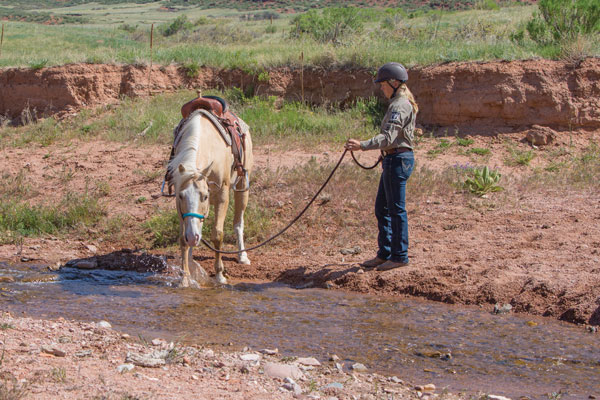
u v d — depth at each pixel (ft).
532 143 44.19
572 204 31.07
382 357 15.92
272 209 30.99
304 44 69.56
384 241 24.06
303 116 51.19
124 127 49.96
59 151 44.68
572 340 17.25
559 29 54.75
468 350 16.48
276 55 60.29
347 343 16.93
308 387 13.39
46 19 339.57
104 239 29.09
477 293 21.06
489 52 51.96
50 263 25.94
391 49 58.90
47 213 31.68
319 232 28.91
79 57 61.67
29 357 13.83
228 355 15.35
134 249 27.68
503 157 42.39
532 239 26.07
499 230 27.66
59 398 11.23
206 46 71.87
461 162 41.11
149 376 13.29
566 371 15.05
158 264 25.50
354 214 30.53
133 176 37.37
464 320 19.07
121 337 16.48
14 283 22.72
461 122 47.96
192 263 24.64
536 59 48.14
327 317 19.26
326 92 55.62
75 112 56.39
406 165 22.65
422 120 49.90
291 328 18.11
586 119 45.11
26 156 43.55
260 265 25.21
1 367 12.82
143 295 21.47
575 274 21.38
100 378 12.55
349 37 70.79
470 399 13.03
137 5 513.86
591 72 46.01
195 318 18.88
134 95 58.29
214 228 22.90
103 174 37.96
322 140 45.88
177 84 60.13
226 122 23.26
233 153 23.65
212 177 21.62
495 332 17.93
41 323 17.20
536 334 17.76
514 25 73.92
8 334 15.72
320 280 23.43
